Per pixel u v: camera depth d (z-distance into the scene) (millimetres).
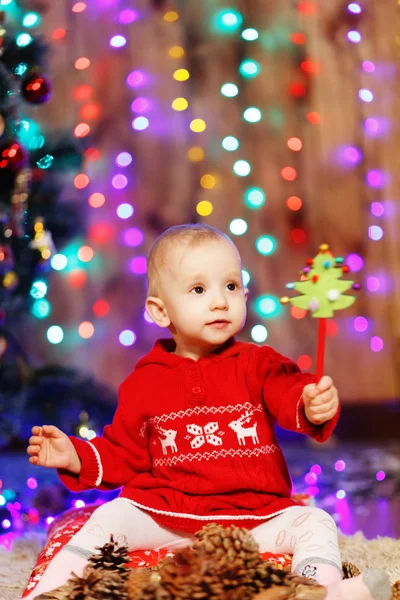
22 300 3125
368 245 5234
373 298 5195
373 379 5160
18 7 3885
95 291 5074
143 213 5203
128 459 1794
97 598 1247
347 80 5312
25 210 2891
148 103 5281
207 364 1759
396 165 5262
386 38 5293
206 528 1265
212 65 5344
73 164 3027
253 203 4223
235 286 1765
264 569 1216
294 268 5211
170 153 5273
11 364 3141
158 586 1184
